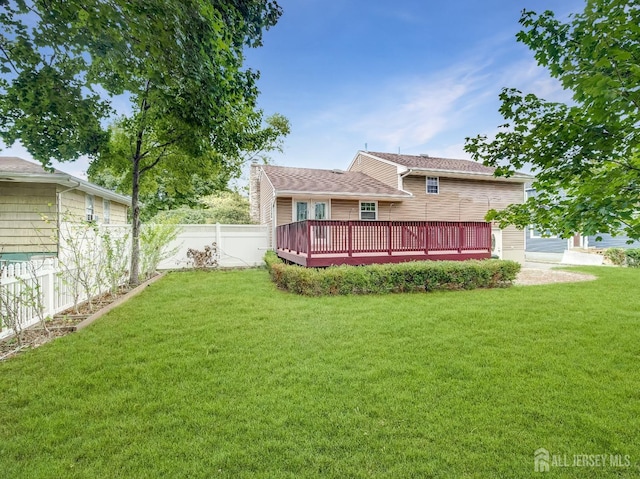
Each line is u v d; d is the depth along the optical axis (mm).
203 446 2350
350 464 2182
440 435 2465
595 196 2211
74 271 6039
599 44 2188
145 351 4086
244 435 2469
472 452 2287
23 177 8477
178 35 3539
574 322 5289
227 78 4484
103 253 7156
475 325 5148
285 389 3148
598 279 10156
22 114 4676
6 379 3322
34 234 8953
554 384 3223
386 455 2256
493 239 16172
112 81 4617
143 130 8383
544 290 8203
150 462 2193
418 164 14969
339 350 4133
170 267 12562
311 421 2637
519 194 16391
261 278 10008
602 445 2350
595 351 4086
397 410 2785
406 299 7070
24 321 4727
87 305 6285
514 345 4293
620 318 5543
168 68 3865
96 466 2158
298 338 4578
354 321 5371
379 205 14156
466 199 15383
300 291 7637
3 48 3865
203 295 7430
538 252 20344
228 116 5398
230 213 19125
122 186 10523
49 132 4934
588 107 2203
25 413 2732
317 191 12328
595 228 2137
